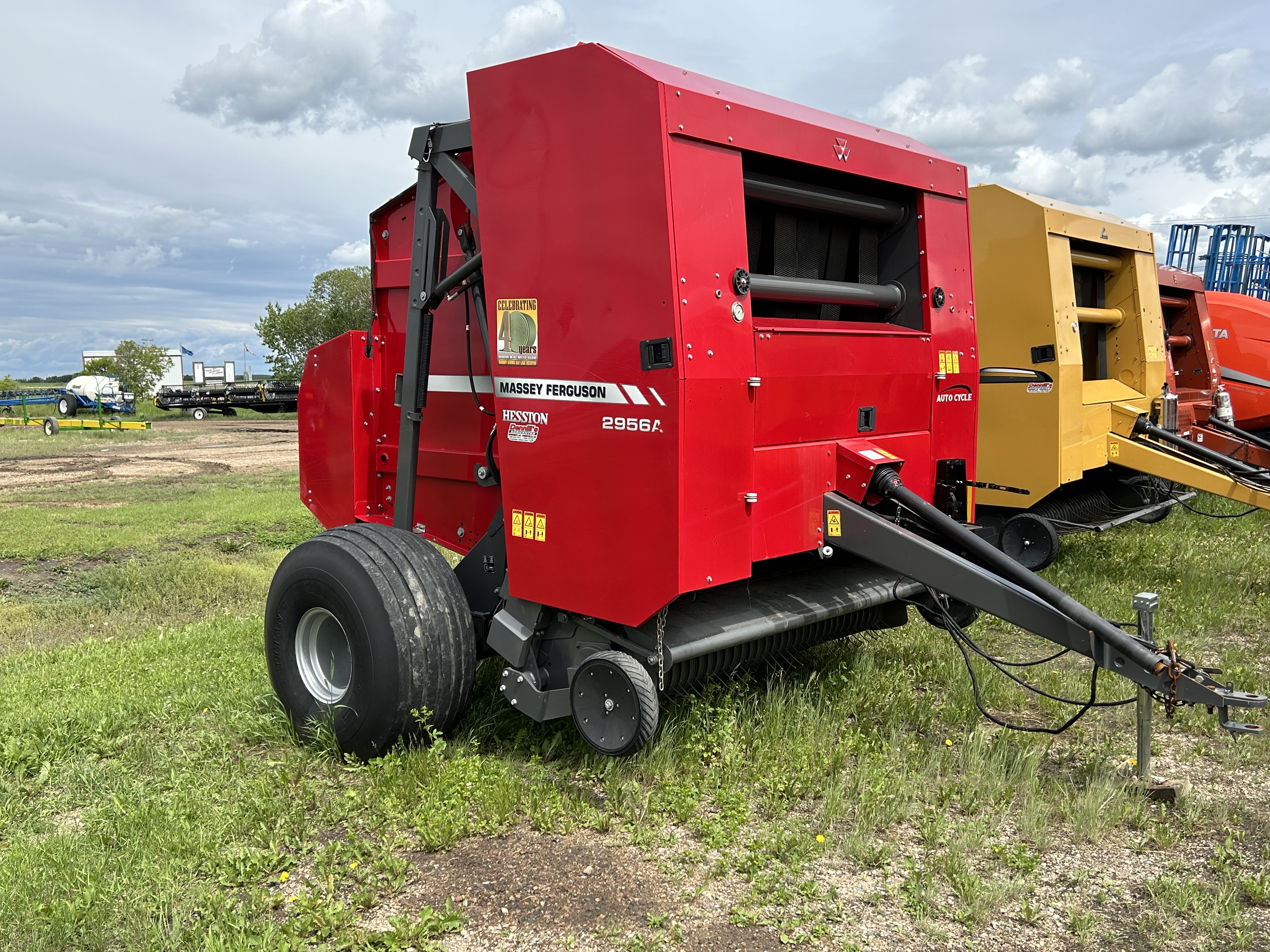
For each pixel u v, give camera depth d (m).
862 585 4.64
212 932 2.77
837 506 4.06
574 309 3.57
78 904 2.90
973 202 7.53
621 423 3.45
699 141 3.38
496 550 4.35
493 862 3.28
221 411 46.56
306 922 2.80
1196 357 10.33
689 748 3.92
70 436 31.80
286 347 59.19
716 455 3.43
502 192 3.79
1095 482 9.04
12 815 3.68
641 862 3.26
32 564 10.27
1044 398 7.27
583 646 3.83
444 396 4.77
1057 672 5.09
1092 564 7.66
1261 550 8.09
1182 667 3.44
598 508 3.57
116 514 13.41
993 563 3.89
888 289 4.57
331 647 4.25
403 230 5.01
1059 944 2.79
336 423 5.37
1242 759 4.03
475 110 3.87
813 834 3.44
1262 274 17.66
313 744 4.19
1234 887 3.06
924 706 4.57
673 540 3.34
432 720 3.98
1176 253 17.44
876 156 4.22
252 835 3.40
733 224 3.49
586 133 3.47
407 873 3.17
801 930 2.84
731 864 3.21
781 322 3.81
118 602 8.41
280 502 14.53
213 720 4.63
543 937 2.84
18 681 5.38
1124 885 3.11
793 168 3.96
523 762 4.05
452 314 4.68
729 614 4.01
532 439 3.79
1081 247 7.91
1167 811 3.60
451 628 3.98
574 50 3.48
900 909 2.97
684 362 3.26
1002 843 3.37
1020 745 4.08
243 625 6.75
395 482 5.19
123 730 4.53
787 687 4.68
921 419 4.61
